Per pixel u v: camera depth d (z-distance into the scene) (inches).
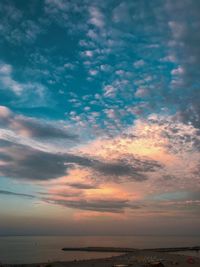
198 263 3004.4
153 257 3432.6
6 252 5802.2
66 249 6673.2
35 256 5014.8
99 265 2901.1
